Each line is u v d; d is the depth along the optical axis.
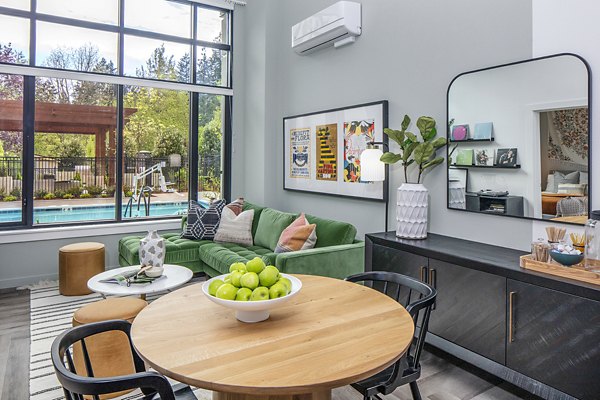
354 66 3.65
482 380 2.31
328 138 3.98
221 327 1.35
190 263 4.03
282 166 4.79
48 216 4.27
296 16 4.46
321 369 1.07
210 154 5.16
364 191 3.56
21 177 4.12
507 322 2.00
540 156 2.28
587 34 2.08
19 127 4.09
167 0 4.79
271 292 1.36
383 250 2.78
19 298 3.69
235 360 1.12
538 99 2.28
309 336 1.28
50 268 4.21
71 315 3.29
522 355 1.93
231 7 5.12
